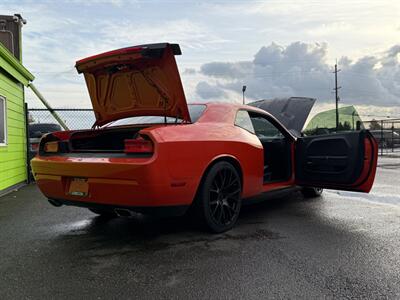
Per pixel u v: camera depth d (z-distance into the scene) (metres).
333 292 2.30
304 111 6.31
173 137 3.15
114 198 3.13
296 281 2.47
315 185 4.67
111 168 3.03
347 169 4.24
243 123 4.22
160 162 2.99
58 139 3.72
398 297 2.23
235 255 3.00
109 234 3.70
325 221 4.17
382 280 2.48
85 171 3.21
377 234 3.61
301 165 4.77
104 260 2.92
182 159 3.16
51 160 3.51
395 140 22.22
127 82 3.78
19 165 8.02
